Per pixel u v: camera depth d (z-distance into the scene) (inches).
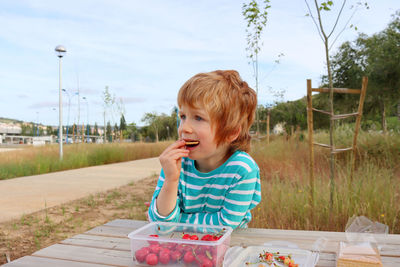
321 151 285.4
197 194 55.7
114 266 41.9
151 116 1718.8
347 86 634.2
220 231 45.4
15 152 549.0
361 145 263.7
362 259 38.7
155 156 709.9
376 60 574.2
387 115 684.1
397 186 152.5
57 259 44.2
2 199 225.0
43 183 301.1
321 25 134.9
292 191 155.2
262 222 133.2
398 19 592.4
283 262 41.9
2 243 135.9
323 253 45.7
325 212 135.1
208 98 47.6
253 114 55.0
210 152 50.5
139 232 44.5
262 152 298.2
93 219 175.2
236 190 52.5
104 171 403.9
